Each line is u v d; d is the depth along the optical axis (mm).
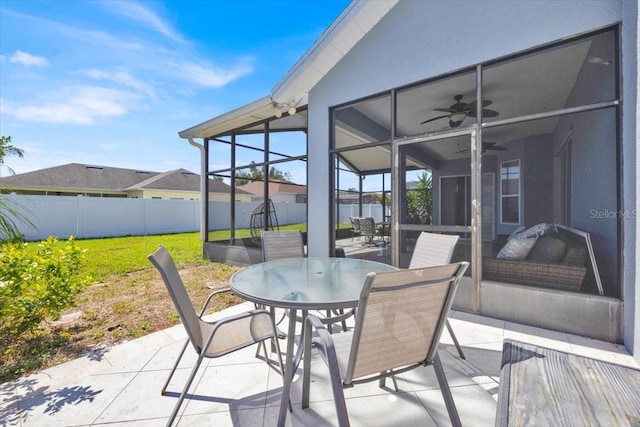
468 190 3518
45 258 2840
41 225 11164
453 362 2404
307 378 1910
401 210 4047
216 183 6945
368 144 4355
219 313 3572
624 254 2576
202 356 1739
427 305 1521
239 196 6434
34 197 11039
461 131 3508
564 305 2879
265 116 5535
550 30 2943
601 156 2889
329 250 4742
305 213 5570
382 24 4082
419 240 2982
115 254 7898
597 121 2928
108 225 12672
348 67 4445
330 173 4730
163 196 18625
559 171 3621
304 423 1786
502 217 3721
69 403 1982
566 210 3561
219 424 1791
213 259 6863
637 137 2301
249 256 6105
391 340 1482
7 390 2125
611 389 1133
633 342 2404
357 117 4484
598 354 2467
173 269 2002
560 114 2943
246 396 2047
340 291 1969
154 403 1980
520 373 1242
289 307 1720
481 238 3422
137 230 13414
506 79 3387
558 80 3291
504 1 3186
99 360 2521
